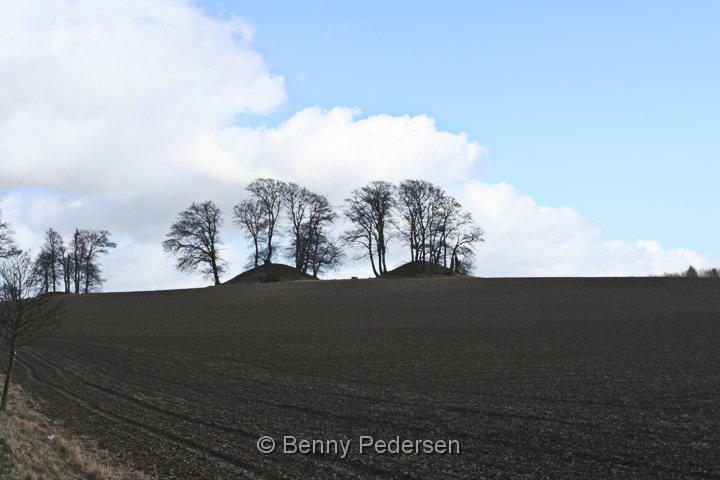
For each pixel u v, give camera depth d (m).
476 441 18.41
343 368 34.25
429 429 20.08
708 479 14.59
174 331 53.12
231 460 16.80
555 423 20.38
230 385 29.88
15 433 17.38
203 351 42.38
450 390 27.03
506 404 23.73
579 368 31.53
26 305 24.95
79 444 18.66
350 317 58.94
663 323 47.78
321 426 20.84
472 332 47.56
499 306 62.91
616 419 20.73
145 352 42.31
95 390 28.95
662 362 32.38
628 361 33.09
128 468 16.08
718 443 17.55
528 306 62.06
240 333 51.09
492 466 15.83
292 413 23.14
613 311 56.09
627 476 14.81
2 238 51.53
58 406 25.09
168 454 17.48
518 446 17.72
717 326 45.03
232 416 22.75
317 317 59.59
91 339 49.06
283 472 15.60
